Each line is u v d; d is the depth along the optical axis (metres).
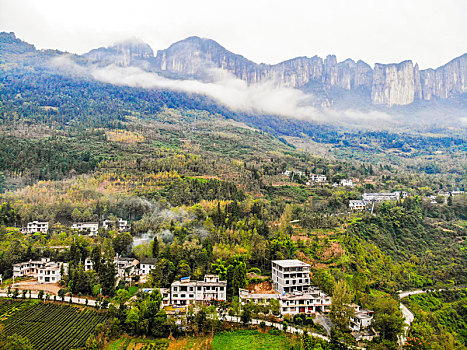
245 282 160.25
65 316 140.12
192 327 134.12
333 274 175.88
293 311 150.38
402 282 199.88
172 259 176.50
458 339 166.25
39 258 191.00
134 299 151.50
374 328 139.75
